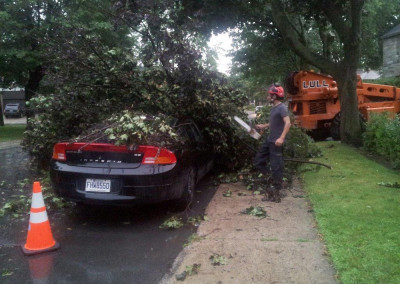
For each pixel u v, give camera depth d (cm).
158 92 693
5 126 3088
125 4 673
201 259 393
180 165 536
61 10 1756
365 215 489
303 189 654
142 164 498
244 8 1450
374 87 1319
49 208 598
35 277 373
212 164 775
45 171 850
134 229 509
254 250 409
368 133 987
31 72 2172
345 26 1094
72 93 712
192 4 1255
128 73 689
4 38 1831
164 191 505
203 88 670
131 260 410
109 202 496
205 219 516
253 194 636
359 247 395
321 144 1140
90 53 706
